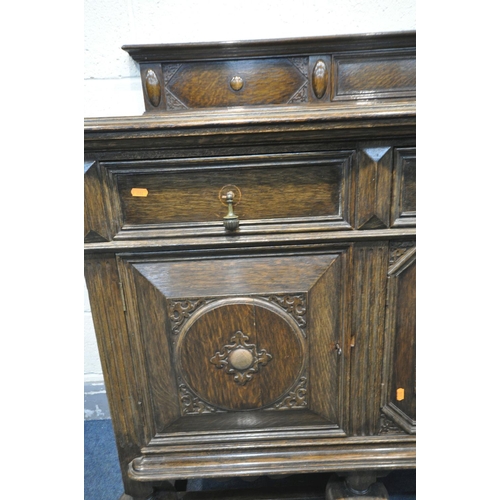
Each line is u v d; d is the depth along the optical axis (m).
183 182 0.49
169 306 0.53
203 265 0.52
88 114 0.82
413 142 0.47
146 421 0.59
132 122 0.45
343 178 0.49
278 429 0.60
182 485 0.76
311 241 0.51
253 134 0.45
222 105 0.75
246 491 0.71
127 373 0.56
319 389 0.58
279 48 0.71
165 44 0.70
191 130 0.45
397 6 0.75
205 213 0.50
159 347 0.55
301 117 0.44
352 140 0.47
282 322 0.54
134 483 0.62
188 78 0.74
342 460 0.59
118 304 0.53
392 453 0.59
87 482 0.80
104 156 0.47
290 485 0.73
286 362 0.56
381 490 0.64
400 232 0.50
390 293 0.53
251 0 0.74
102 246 0.50
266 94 0.75
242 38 0.77
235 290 0.53
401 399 0.58
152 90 0.74
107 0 0.74
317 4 0.75
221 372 0.56
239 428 0.60
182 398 0.58
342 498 0.63
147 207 0.50
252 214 0.50
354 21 0.76
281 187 0.49
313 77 0.73
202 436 0.60
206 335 0.55
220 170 0.49
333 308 0.54
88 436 0.94
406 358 0.56
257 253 0.52
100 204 0.49
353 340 0.55
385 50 0.71
